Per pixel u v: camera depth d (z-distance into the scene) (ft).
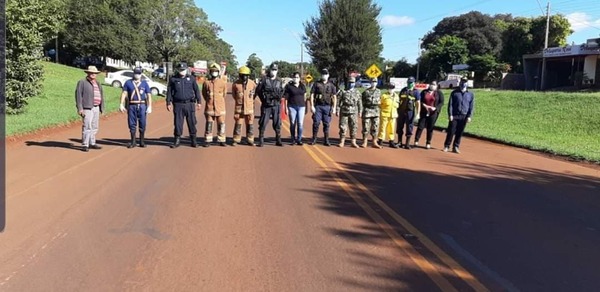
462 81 47.37
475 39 302.04
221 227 20.95
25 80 63.87
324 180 30.91
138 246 18.57
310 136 56.65
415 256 18.11
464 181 32.63
